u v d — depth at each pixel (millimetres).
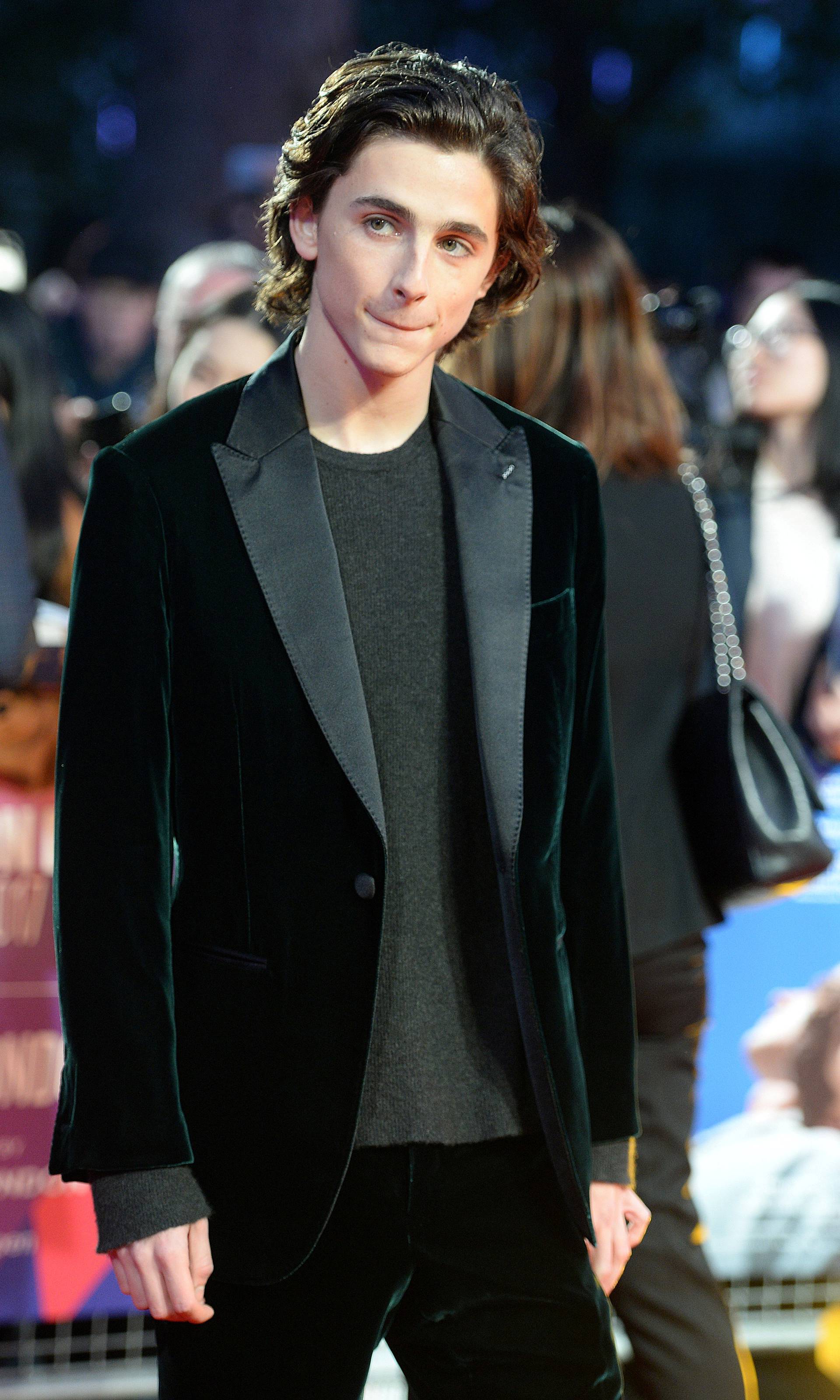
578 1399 3115
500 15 19391
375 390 2932
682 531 4309
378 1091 2951
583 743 3205
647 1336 4230
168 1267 2770
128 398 5969
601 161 19594
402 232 2756
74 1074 2791
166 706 2832
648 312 5488
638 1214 3367
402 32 19422
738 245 8633
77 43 18734
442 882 2988
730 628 4363
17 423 5309
